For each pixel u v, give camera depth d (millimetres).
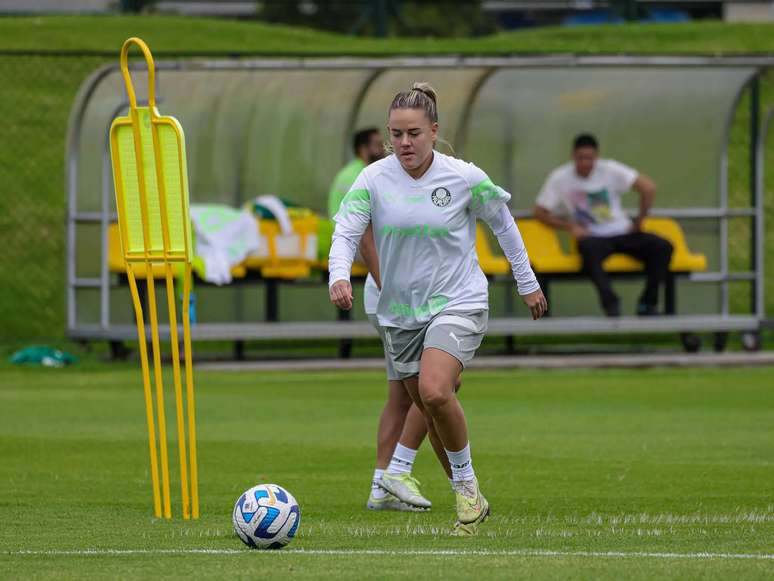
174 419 42688
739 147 82250
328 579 19250
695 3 104250
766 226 78250
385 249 24625
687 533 24156
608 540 23250
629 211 65938
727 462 34344
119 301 60781
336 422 41969
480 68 58906
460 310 24438
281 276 59562
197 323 62375
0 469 33469
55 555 21891
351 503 28922
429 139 24078
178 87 62938
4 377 54188
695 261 62156
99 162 60406
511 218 24938
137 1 94688
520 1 108750
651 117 65750
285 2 106625
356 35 95938
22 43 84938
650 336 68312
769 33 93875
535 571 19797
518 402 46875
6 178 75438
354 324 57969
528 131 65562
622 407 45531
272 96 64688
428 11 105625
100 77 58938
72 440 38312
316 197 66062
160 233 25234
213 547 22641
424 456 35844
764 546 22531
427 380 23766
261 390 50406
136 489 30531
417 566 20344
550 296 65688
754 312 63969
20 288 68938
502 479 31891
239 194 65188
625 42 91188
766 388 50688
